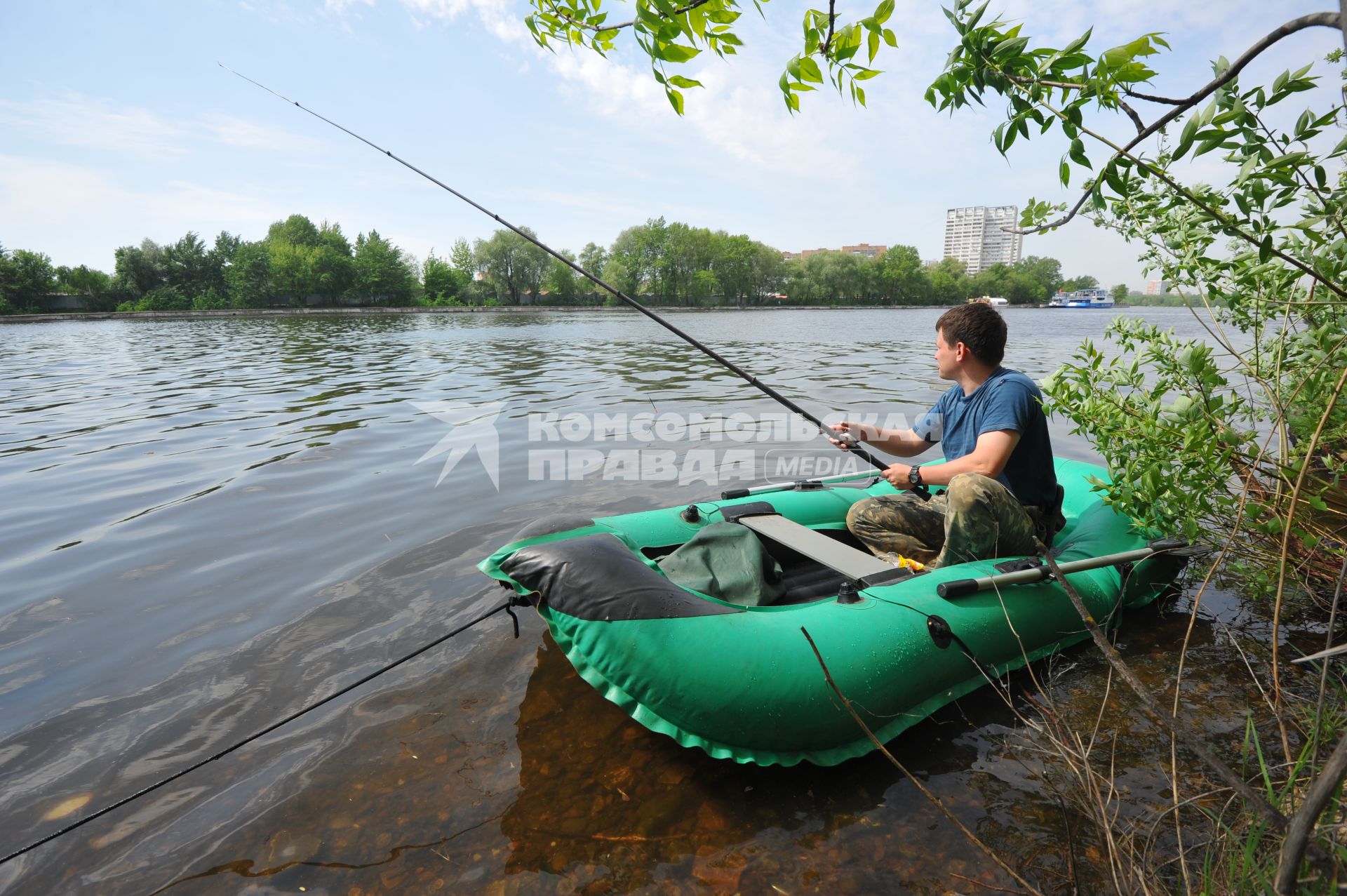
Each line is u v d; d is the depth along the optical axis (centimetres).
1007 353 1237
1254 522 211
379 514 353
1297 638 229
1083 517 274
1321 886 102
